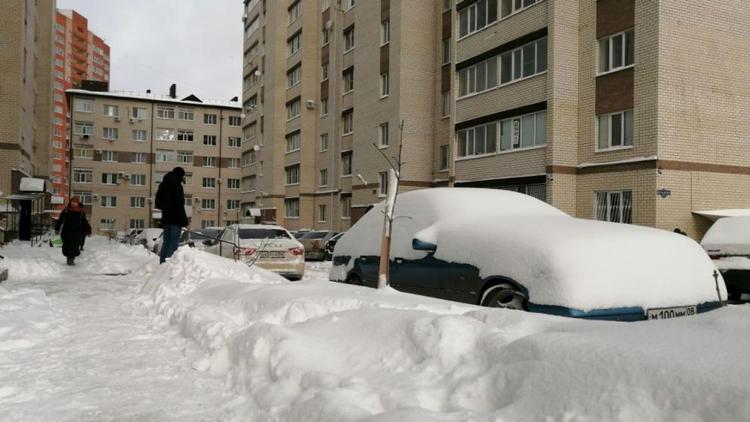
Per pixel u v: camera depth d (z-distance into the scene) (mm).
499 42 24328
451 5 29719
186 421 3092
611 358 2201
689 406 1898
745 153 19641
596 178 20547
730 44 19578
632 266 4715
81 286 8672
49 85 42625
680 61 18734
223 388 3684
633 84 19359
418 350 3100
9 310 5738
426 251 6055
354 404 2695
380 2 32750
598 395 2121
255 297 5387
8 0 29188
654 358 2100
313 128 43875
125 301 7332
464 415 2355
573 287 4477
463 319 3186
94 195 73000
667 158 18438
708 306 4941
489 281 5223
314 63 44000
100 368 4105
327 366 3307
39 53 42188
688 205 18672
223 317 5168
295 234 28500
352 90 37969
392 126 31062
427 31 31125
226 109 77938
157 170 75250
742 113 19688
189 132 76562
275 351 3557
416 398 2654
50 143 43062
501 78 24391
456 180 26562
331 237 26453
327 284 5793
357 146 34531
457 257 5598
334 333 3738
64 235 13000
